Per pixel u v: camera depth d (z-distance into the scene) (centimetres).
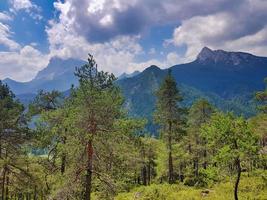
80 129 2206
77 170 2228
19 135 3069
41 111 3238
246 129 2645
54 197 2230
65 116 2830
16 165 3222
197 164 5944
